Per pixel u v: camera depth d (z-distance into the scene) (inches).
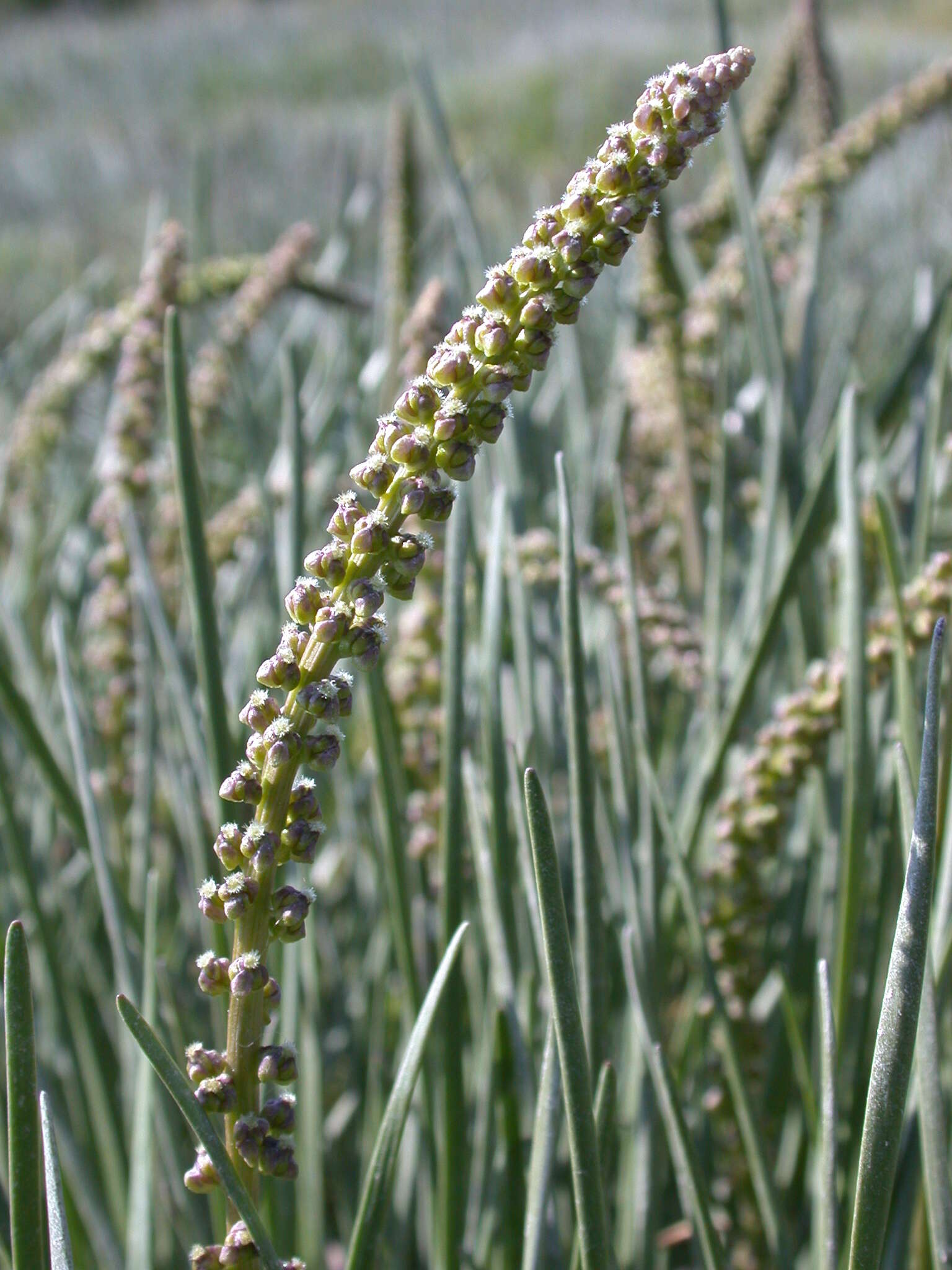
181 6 215.0
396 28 171.6
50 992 13.8
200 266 19.4
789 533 15.9
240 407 19.7
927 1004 9.0
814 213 18.8
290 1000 11.7
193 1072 7.9
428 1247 13.4
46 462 21.4
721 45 16.2
